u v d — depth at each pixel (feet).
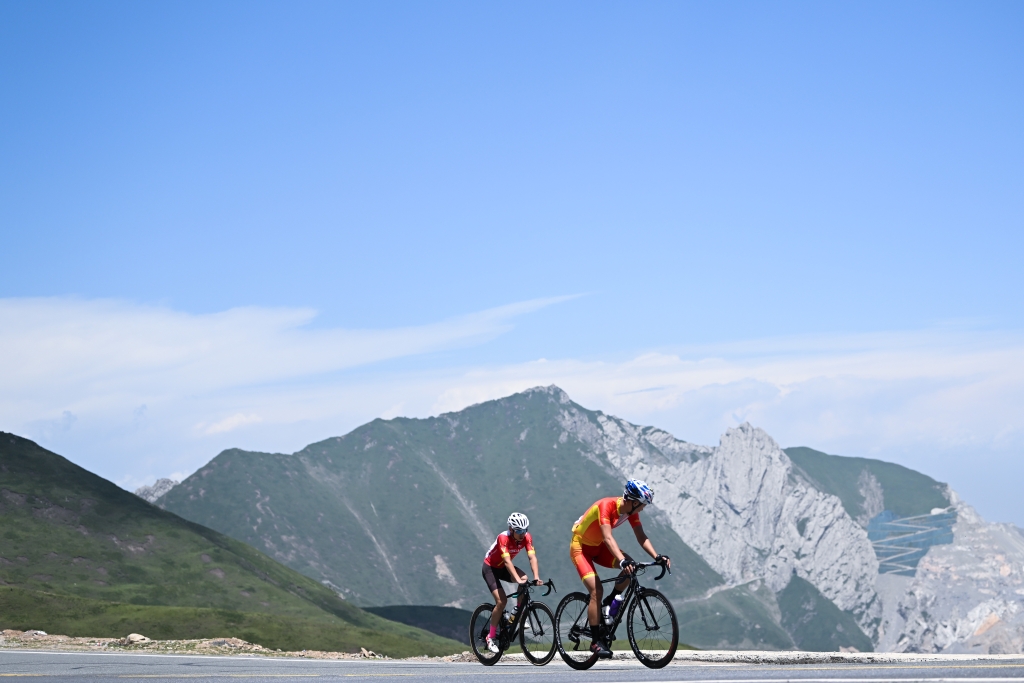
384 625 567.59
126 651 104.53
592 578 49.08
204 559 560.61
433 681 41.32
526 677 42.39
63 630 279.28
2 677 46.14
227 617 307.99
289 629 309.63
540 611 54.34
